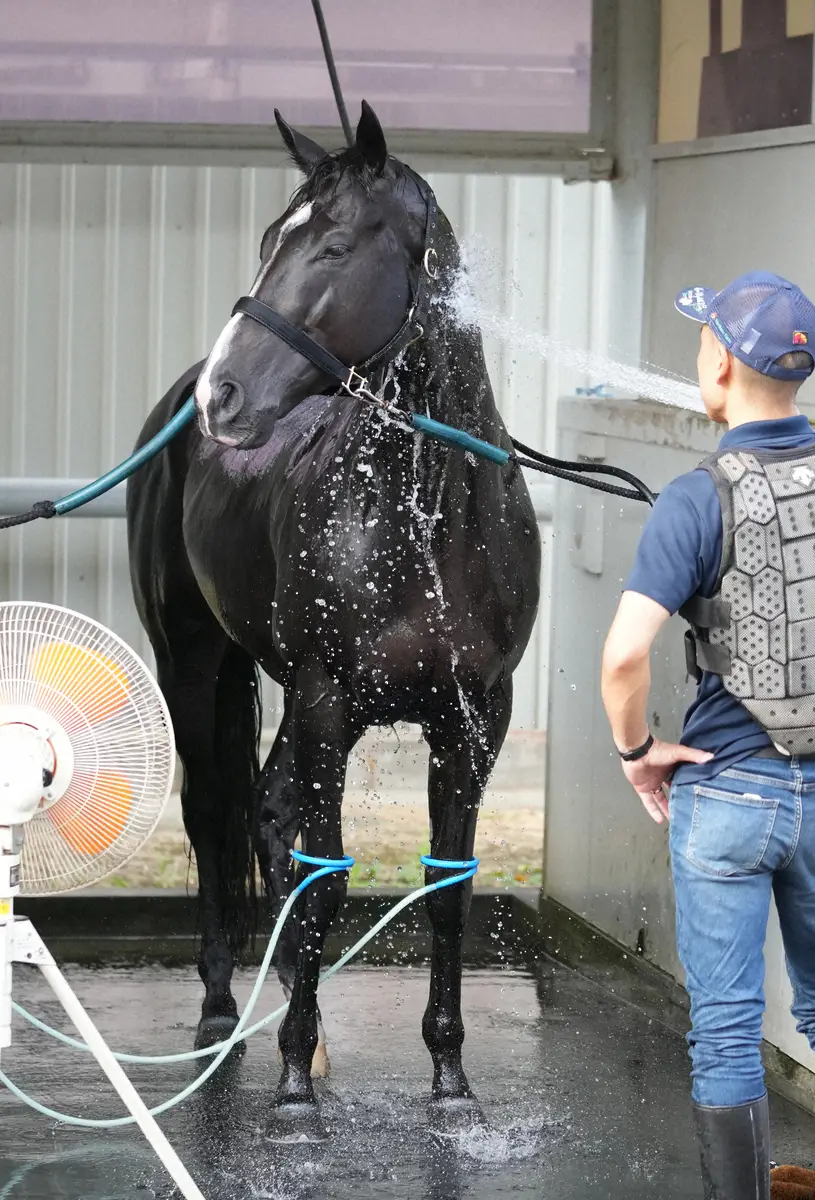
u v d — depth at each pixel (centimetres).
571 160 711
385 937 718
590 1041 586
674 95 669
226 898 595
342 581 460
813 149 549
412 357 441
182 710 618
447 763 489
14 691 380
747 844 359
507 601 472
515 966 689
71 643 382
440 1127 491
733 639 358
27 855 391
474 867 495
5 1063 554
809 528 357
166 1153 390
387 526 456
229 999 592
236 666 607
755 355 365
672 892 608
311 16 706
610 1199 445
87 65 705
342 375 428
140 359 1029
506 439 479
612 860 668
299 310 421
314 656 475
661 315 677
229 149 716
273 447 524
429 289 436
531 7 704
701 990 364
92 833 388
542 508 1011
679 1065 559
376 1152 476
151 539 623
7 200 1005
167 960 692
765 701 355
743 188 600
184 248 1024
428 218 436
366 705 475
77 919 721
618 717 364
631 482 511
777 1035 534
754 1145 356
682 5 660
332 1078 541
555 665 736
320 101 716
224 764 602
